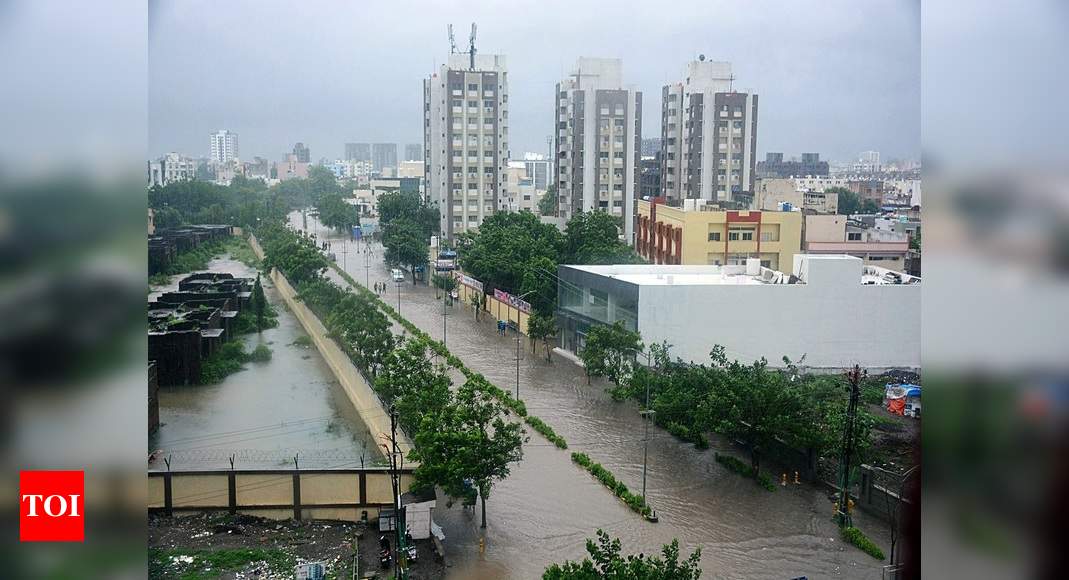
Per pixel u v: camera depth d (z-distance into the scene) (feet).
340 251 377.50
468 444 93.61
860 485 103.09
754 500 105.09
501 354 186.09
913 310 158.92
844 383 140.46
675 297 150.82
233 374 171.73
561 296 188.65
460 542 93.04
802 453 113.39
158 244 270.26
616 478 111.96
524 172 544.21
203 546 91.50
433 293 270.26
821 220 247.09
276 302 248.52
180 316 180.34
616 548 70.38
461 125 323.37
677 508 102.58
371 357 149.28
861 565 87.51
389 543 90.89
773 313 154.40
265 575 85.51
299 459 118.11
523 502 104.32
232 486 99.96
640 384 133.80
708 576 84.58
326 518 99.45
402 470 98.84
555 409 144.25
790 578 84.23
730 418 110.63
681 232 221.66
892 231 265.34
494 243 243.19
